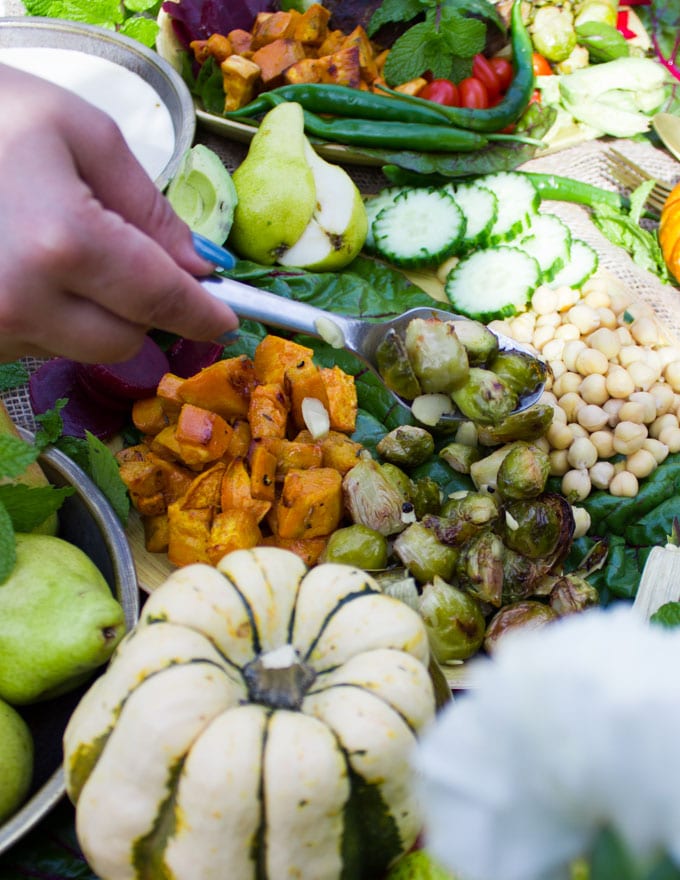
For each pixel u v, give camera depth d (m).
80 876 0.47
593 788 0.18
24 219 0.41
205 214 0.62
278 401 0.56
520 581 0.54
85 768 0.42
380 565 0.54
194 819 0.38
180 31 0.71
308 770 0.38
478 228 0.65
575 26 0.75
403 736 0.41
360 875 0.43
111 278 0.43
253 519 0.54
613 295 0.64
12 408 0.58
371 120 0.69
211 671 0.41
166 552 0.55
